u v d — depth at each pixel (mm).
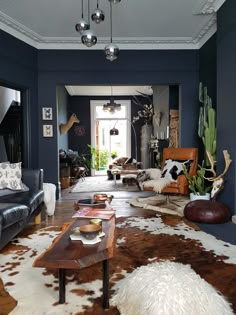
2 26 4809
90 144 11266
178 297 1504
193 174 4812
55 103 5801
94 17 3197
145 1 4160
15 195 3656
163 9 4418
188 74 5910
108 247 1782
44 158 5820
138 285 1655
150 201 5156
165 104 7512
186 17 4707
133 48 5836
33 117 5652
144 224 3742
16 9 4344
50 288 2109
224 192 4141
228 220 3822
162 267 1767
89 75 5824
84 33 3271
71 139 11219
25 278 2271
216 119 4527
